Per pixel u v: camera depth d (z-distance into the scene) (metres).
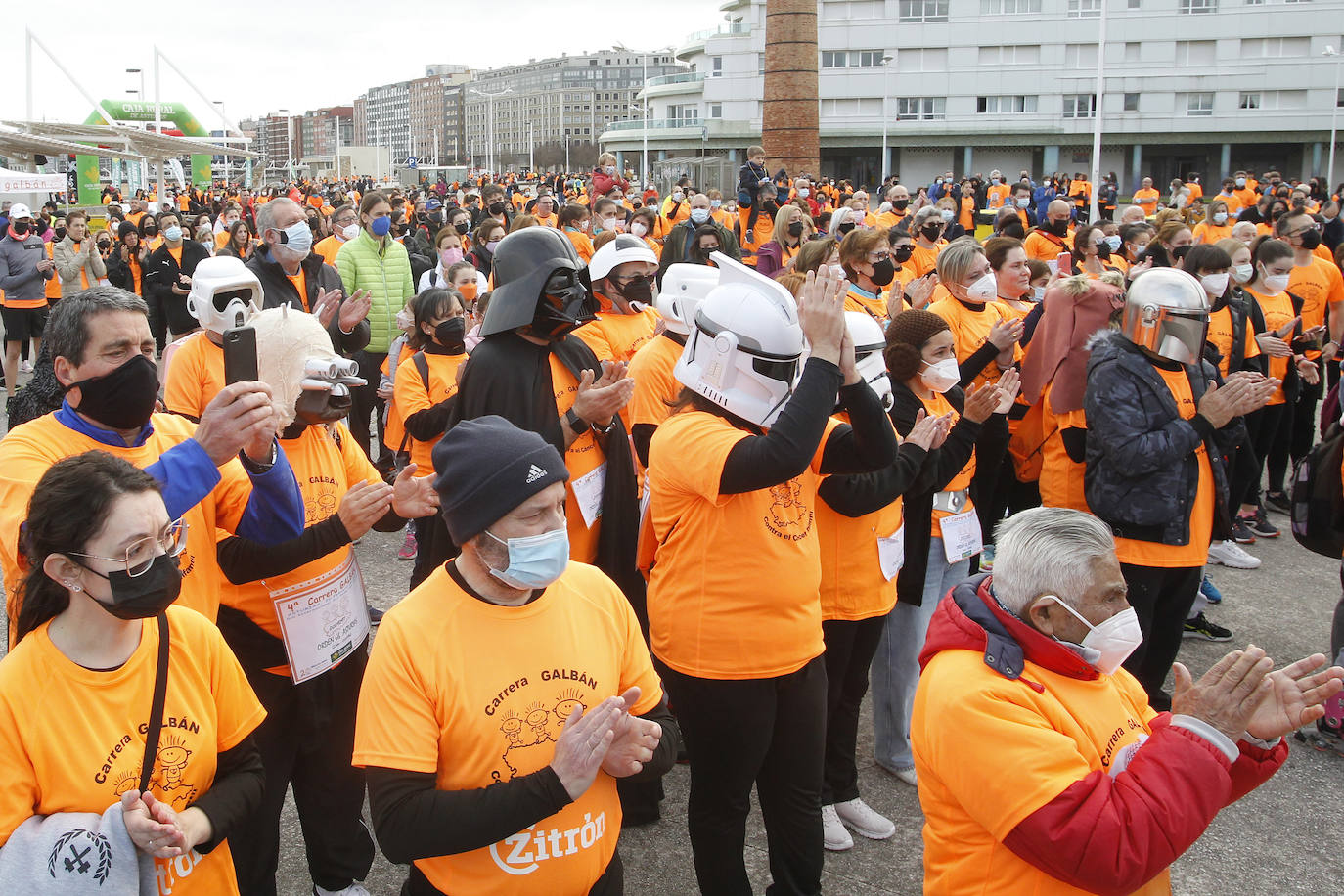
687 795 4.09
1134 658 4.43
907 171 63.66
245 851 3.01
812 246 5.83
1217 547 6.69
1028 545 2.18
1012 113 60.16
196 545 2.77
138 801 1.91
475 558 2.12
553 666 2.12
